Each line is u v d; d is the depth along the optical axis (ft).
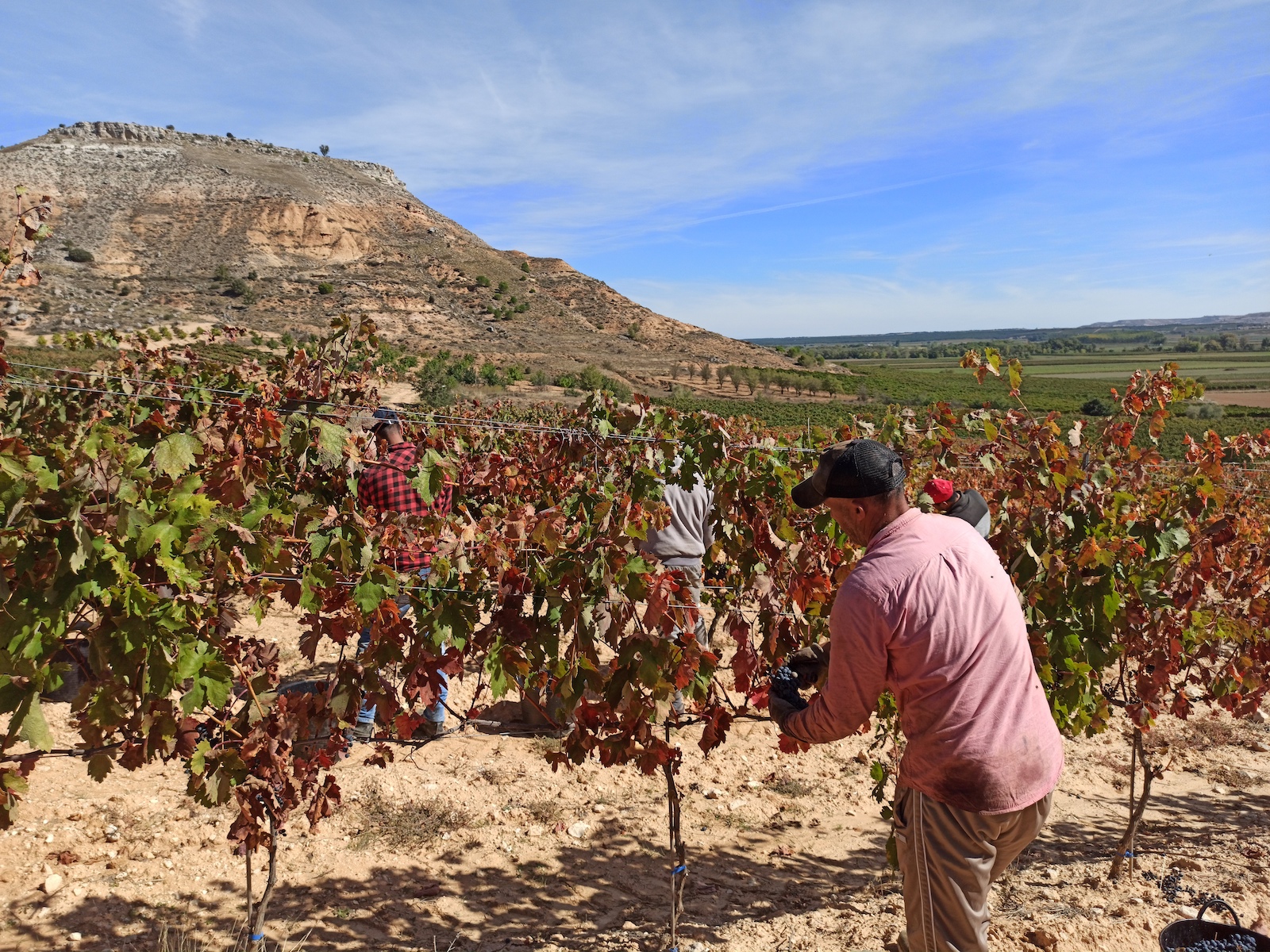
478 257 511.81
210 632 8.71
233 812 13.52
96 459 7.50
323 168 577.02
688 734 18.30
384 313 384.06
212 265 410.72
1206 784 17.62
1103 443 14.61
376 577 9.52
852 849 14.08
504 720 17.88
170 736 8.31
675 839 10.78
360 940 10.84
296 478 12.80
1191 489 14.97
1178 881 12.60
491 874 12.62
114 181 471.21
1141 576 13.70
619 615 9.93
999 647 6.60
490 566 10.21
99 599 7.80
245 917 11.14
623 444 14.03
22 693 7.39
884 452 7.07
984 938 6.97
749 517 13.57
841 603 6.81
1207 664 23.31
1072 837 14.66
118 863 12.01
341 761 15.52
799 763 17.31
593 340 431.84
